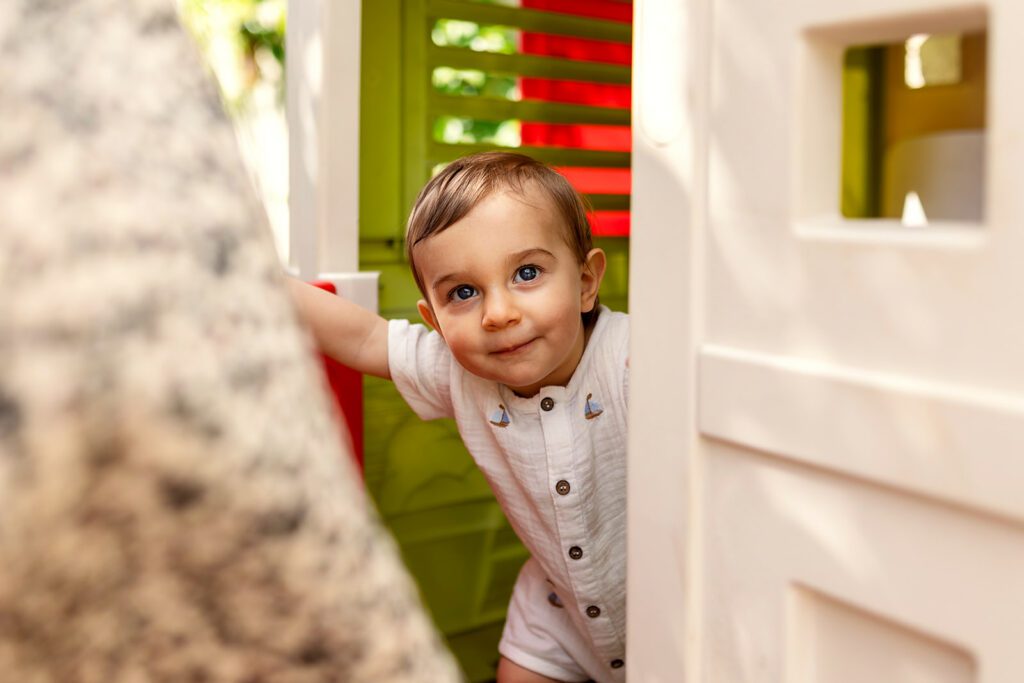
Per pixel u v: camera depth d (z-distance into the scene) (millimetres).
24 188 213
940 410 502
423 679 264
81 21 243
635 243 683
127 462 208
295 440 234
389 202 1777
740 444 613
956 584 511
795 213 576
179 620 228
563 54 1999
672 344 657
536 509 1302
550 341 1140
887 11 518
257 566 229
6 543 196
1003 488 480
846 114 634
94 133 227
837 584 567
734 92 606
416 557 1806
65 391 199
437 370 1313
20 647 212
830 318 560
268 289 242
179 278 222
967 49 583
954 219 580
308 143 1553
